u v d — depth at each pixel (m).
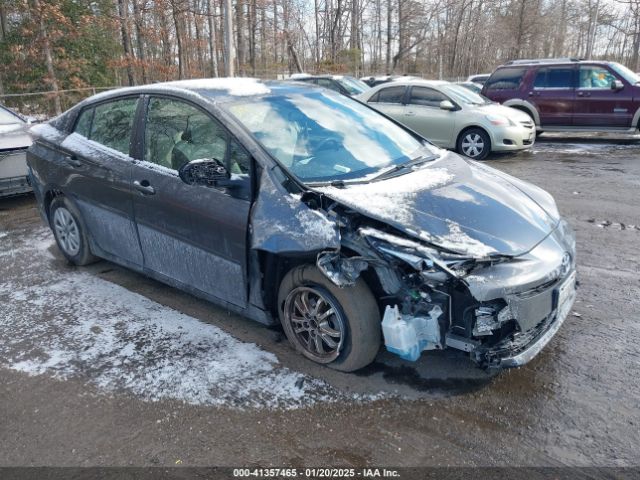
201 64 25.36
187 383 3.13
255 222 3.18
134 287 4.49
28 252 5.45
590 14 42.47
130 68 20.42
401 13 34.91
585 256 5.00
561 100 11.78
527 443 2.62
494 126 10.02
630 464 2.47
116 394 3.05
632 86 11.16
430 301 2.88
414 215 2.95
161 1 19.05
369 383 3.10
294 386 3.08
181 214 3.61
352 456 2.56
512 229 3.04
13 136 7.05
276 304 3.43
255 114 3.64
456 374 3.18
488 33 43.69
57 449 2.65
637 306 3.98
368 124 4.16
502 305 2.77
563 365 3.25
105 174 4.18
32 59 17.72
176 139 3.79
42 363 3.38
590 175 8.53
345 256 2.97
